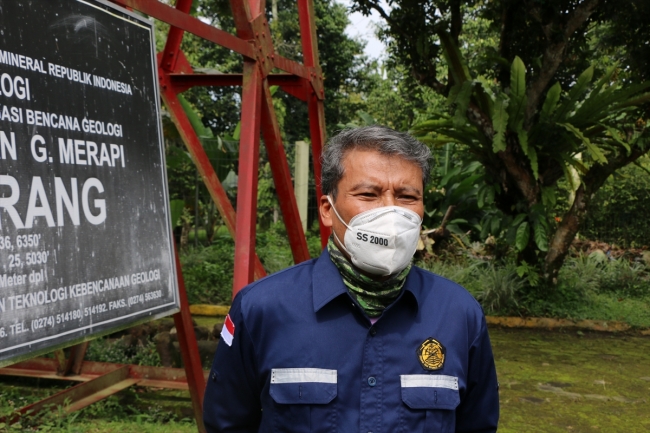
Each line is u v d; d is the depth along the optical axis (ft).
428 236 31.71
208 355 16.52
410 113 58.29
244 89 10.54
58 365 15.39
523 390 16.79
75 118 6.90
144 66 8.16
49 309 6.44
